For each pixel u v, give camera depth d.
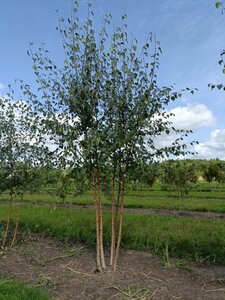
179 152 6.59
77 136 6.68
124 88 6.57
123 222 11.73
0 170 8.43
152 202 21.09
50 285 6.22
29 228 10.94
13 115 8.66
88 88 6.66
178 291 5.97
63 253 8.41
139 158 6.46
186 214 16.91
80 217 12.48
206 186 36.78
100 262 6.96
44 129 7.04
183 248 8.63
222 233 9.88
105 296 5.74
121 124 6.59
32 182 8.89
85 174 6.93
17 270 7.12
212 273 7.03
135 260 7.73
